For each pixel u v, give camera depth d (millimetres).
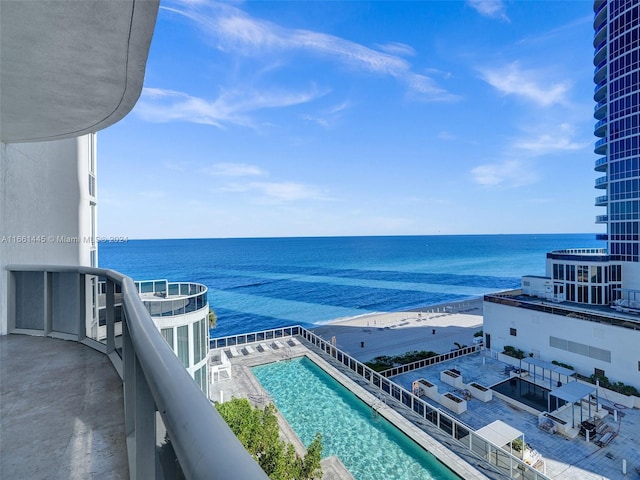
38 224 6512
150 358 1081
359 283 72188
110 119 4527
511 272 89938
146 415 1388
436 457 12617
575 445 13977
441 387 19453
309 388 19078
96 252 11891
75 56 3080
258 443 9805
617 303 24016
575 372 19578
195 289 14141
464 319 39062
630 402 17078
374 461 12891
